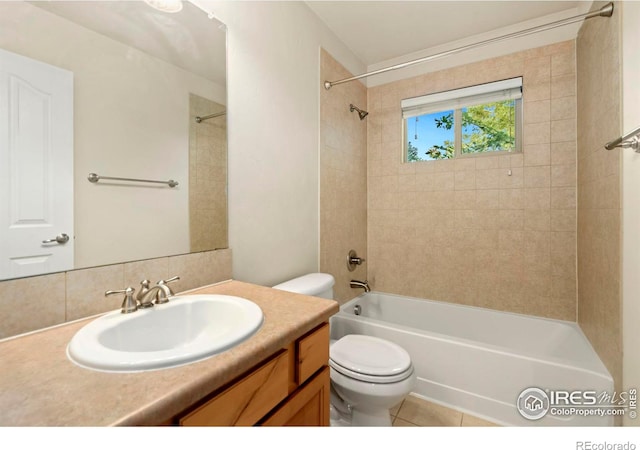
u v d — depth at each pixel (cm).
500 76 204
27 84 70
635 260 106
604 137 134
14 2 68
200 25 110
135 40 91
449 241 226
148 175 95
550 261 192
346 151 222
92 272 80
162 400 44
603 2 135
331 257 204
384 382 120
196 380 49
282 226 155
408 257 243
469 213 218
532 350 190
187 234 106
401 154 244
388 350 141
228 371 54
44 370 52
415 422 147
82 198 79
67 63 77
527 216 199
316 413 83
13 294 67
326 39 194
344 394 130
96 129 82
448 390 159
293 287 142
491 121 214
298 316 78
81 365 53
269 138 144
